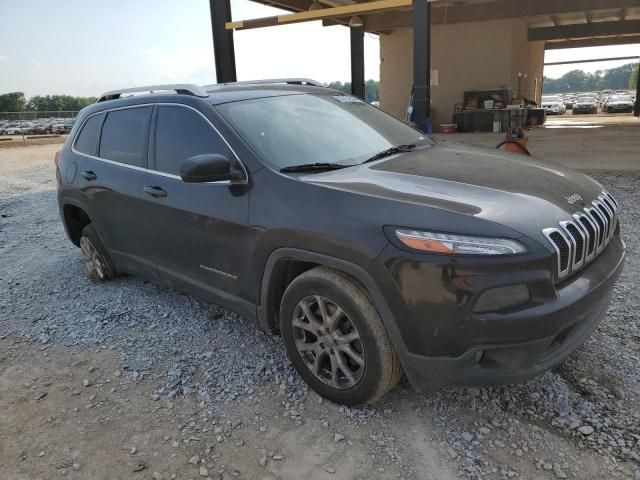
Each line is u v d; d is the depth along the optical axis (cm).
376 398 274
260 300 313
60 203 498
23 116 3409
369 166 315
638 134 1670
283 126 344
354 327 267
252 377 324
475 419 272
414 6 971
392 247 242
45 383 337
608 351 322
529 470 236
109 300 462
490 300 229
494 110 2042
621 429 256
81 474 254
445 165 315
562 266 243
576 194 286
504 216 242
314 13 1117
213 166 297
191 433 278
